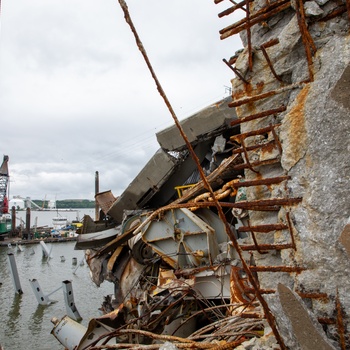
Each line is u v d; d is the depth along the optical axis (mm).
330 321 2609
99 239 11922
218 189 9086
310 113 2910
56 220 69312
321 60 2951
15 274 19812
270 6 3314
